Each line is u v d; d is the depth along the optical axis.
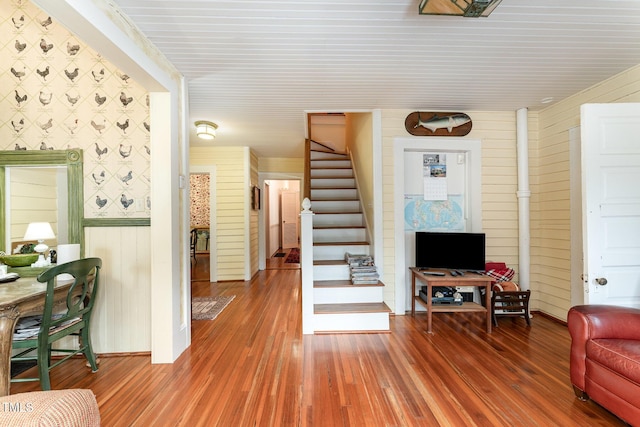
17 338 1.92
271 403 1.91
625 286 2.17
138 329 2.62
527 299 3.25
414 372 2.27
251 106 3.51
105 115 2.60
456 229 3.86
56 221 2.69
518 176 3.66
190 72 2.64
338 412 1.81
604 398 1.73
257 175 6.41
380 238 3.64
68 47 2.59
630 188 2.20
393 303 3.66
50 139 2.59
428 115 3.67
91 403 0.97
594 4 1.78
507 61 2.48
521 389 2.04
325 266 3.59
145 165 2.61
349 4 1.79
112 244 2.61
